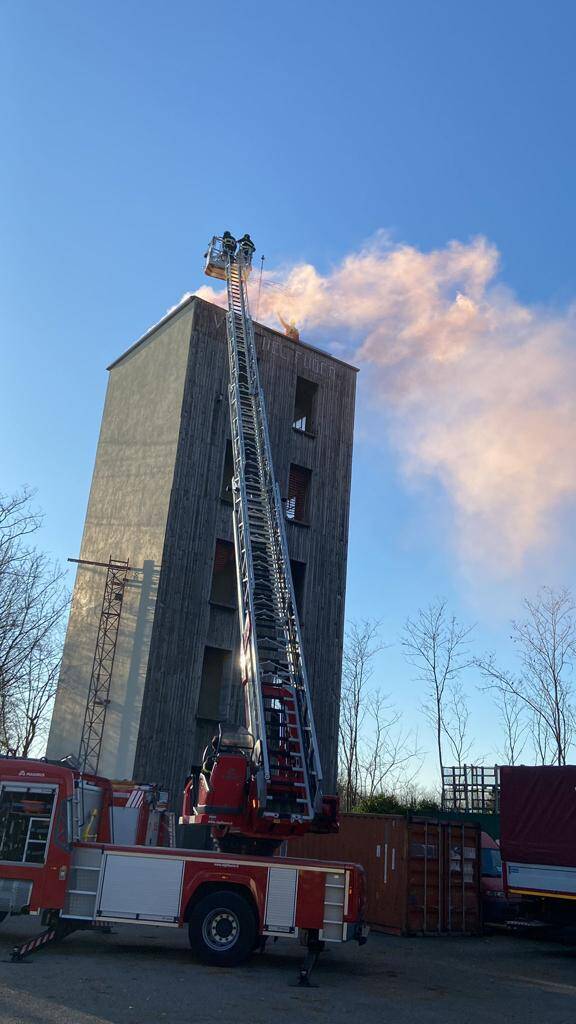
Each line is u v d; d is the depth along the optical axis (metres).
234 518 18.83
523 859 15.79
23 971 9.52
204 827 14.16
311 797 12.73
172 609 26.11
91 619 29.25
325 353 32.47
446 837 17.78
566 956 14.84
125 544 28.56
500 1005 9.72
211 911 10.90
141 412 30.52
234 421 21.47
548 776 15.84
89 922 11.10
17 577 31.05
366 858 18.06
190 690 25.75
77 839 11.12
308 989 9.81
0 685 30.73
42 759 12.08
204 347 29.08
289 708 13.91
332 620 29.39
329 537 30.31
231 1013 8.16
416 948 14.84
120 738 25.30
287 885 11.06
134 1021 7.55
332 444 31.58
